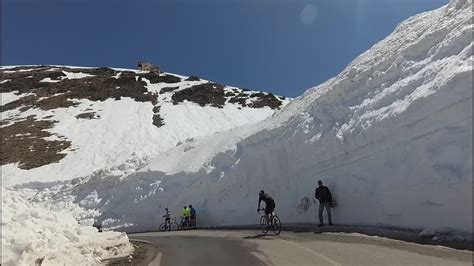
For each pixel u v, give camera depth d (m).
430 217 11.33
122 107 61.72
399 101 14.38
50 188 36.16
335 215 16.06
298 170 19.58
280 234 14.85
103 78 79.38
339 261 8.71
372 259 8.65
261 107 65.38
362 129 15.54
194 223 23.98
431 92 12.44
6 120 57.59
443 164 11.38
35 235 7.84
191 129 52.00
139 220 28.19
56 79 79.44
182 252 11.87
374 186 14.29
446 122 11.77
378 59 17.89
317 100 20.66
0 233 7.02
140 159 35.28
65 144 47.31
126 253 11.91
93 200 31.66
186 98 68.06
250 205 21.94
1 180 38.00
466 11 14.31
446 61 13.18
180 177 28.11
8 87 73.81
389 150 14.10
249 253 10.69
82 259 9.32
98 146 45.94
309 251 10.30
